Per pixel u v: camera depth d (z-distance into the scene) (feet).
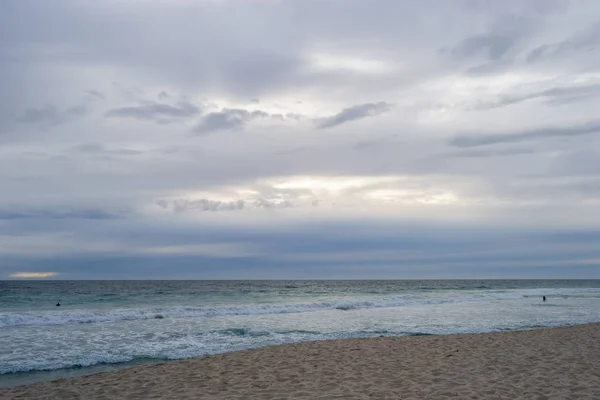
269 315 74.74
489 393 23.71
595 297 133.28
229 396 24.13
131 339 48.44
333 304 92.22
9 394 25.55
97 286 230.27
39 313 68.69
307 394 24.25
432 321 67.46
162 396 24.45
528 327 60.80
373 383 26.55
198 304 102.68
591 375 27.63
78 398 24.59
